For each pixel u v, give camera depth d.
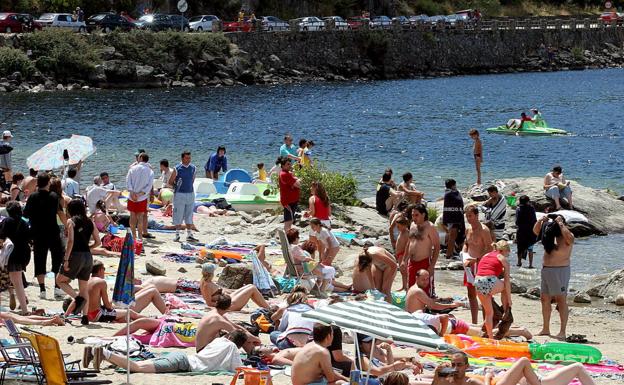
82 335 17.09
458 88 108.81
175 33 107.62
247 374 14.00
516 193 36.91
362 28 127.44
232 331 16.00
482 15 155.88
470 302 20.47
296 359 14.11
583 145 60.03
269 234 30.36
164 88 103.06
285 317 17.00
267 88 105.81
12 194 29.45
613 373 16.56
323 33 123.19
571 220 33.78
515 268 27.83
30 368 14.76
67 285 18.56
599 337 20.27
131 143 58.09
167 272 24.06
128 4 122.75
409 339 12.39
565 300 19.62
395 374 12.92
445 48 135.75
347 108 83.38
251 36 116.38
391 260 21.64
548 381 14.30
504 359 17.31
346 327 12.62
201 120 71.56
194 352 16.42
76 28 106.50
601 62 151.38
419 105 87.12
